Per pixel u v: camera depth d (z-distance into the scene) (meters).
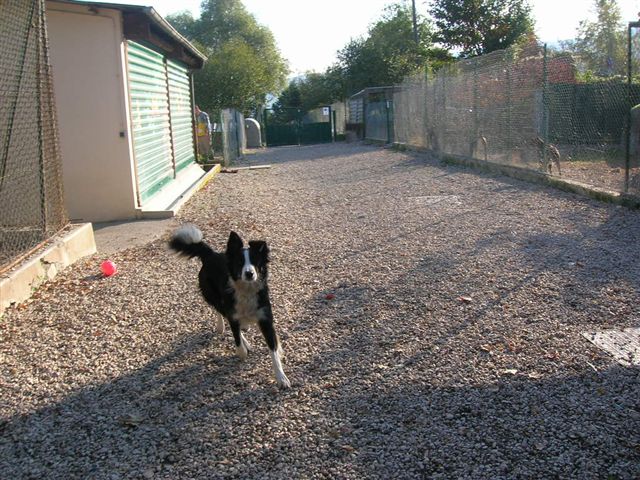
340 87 33.09
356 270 5.21
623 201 7.30
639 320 3.83
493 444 2.59
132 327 4.11
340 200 9.14
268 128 30.75
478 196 8.79
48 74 5.78
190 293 4.76
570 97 10.64
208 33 41.34
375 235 6.53
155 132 9.67
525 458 2.48
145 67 9.13
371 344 3.67
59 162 5.96
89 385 3.30
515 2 22.91
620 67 13.41
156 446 2.69
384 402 2.98
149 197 8.97
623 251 5.38
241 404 3.04
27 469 2.55
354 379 3.24
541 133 9.95
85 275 5.35
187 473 2.49
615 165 9.75
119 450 2.67
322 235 6.68
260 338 3.86
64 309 4.48
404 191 9.70
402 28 30.97
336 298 4.52
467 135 13.00
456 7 22.78
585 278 4.67
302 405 3.00
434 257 5.49
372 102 24.83
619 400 2.88
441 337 3.72
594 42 15.62
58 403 3.11
